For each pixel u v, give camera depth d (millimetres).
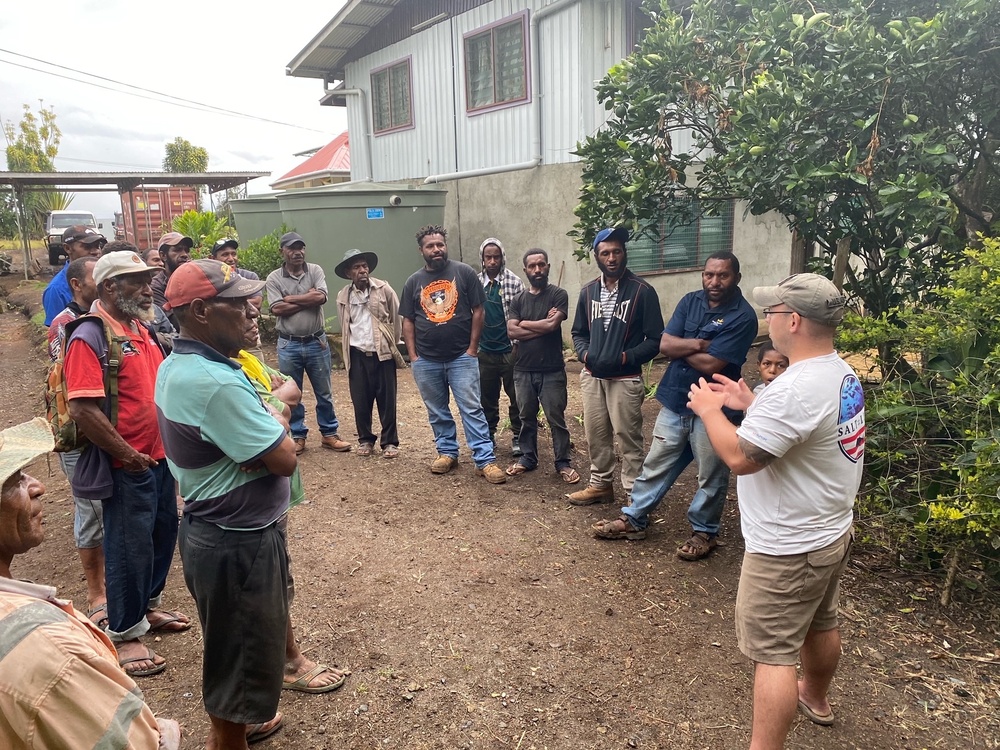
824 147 3973
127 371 2873
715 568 3867
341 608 3520
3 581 1205
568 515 4598
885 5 4254
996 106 3869
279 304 5559
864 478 3879
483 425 5312
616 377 4289
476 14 10125
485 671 3027
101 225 28609
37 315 12984
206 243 12977
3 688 1081
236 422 2027
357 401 5680
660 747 2590
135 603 2939
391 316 5664
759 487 2328
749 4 4477
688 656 3111
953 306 3570
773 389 2230
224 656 2225
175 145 38250
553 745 2607
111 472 2816
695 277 10258
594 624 3361
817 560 2252
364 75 12914
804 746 2568
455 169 11156
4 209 29609
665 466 4012
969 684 2887
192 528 2168
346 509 4734
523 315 4984
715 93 4484
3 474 1218
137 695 1245
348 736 2652
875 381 4359
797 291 2229
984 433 3180
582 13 8578
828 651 2559
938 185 3734
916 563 3766
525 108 9594
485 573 3859
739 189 4316
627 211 4930
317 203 8891
